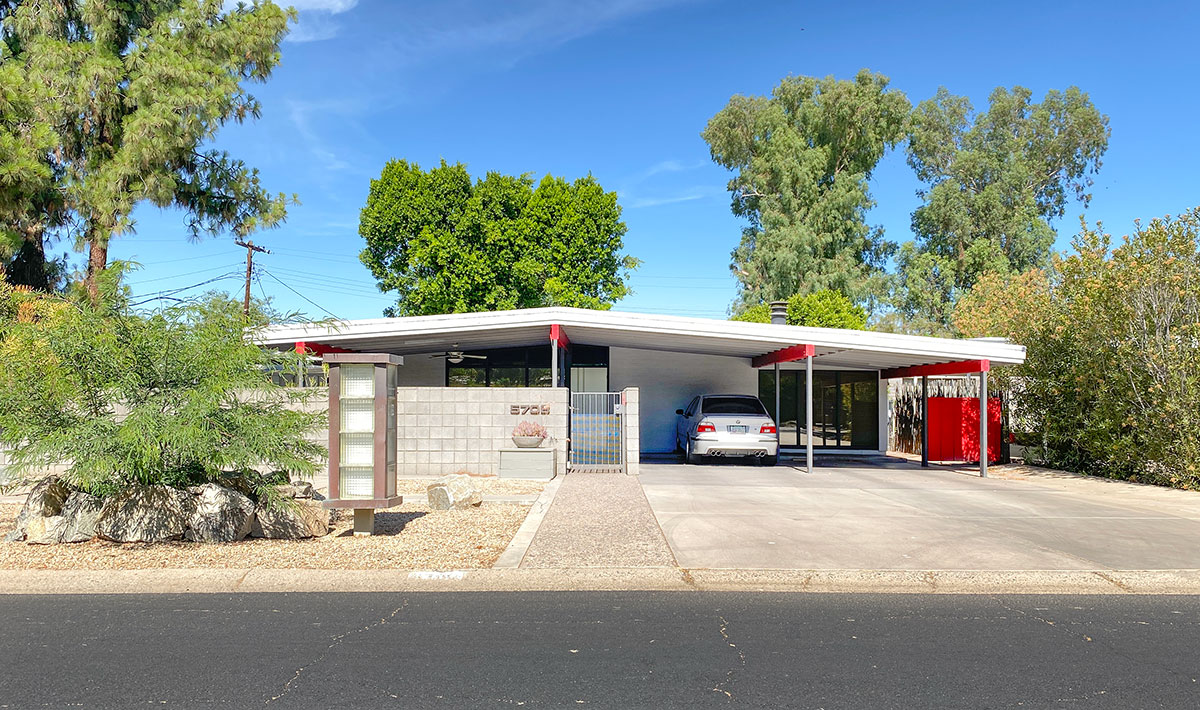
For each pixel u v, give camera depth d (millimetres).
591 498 11633
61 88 19688
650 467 17094
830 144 44906
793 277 41469
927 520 9867
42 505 8430
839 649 5207
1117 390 15070
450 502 10539
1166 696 4422
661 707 4238
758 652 5137
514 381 21812
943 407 19391
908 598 6543
